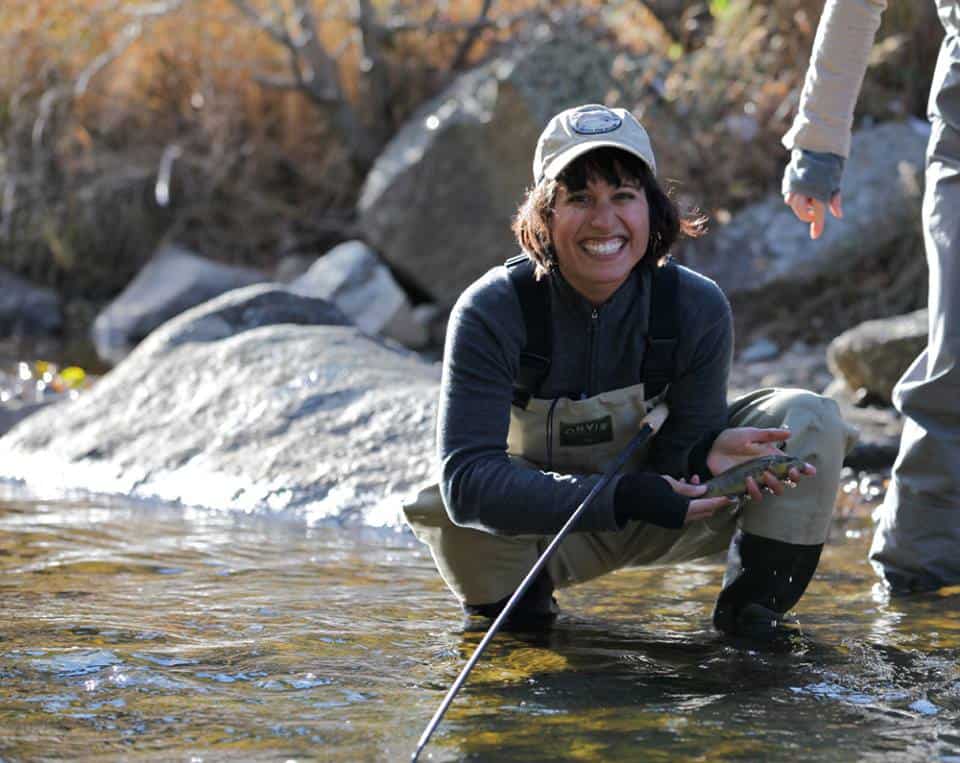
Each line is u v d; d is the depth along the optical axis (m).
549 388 3.86
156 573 4.91
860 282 10.76
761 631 4.05
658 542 4.14
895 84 11.86
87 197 13.63
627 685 3.52
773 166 11.45
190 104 14.14
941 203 4.57
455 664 3.72
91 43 14.03
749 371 9.71
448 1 14.24
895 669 3.68
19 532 5.66
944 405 4.58
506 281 3.78
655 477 3.60
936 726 3.20
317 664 3.72
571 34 12.16
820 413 3.95
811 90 4.68
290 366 7.23
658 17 13.28
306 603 4.45
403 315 11.56
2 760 2.97
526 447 3.97
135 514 6.13
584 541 4.17
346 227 13.39
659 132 11.58
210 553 5.29
